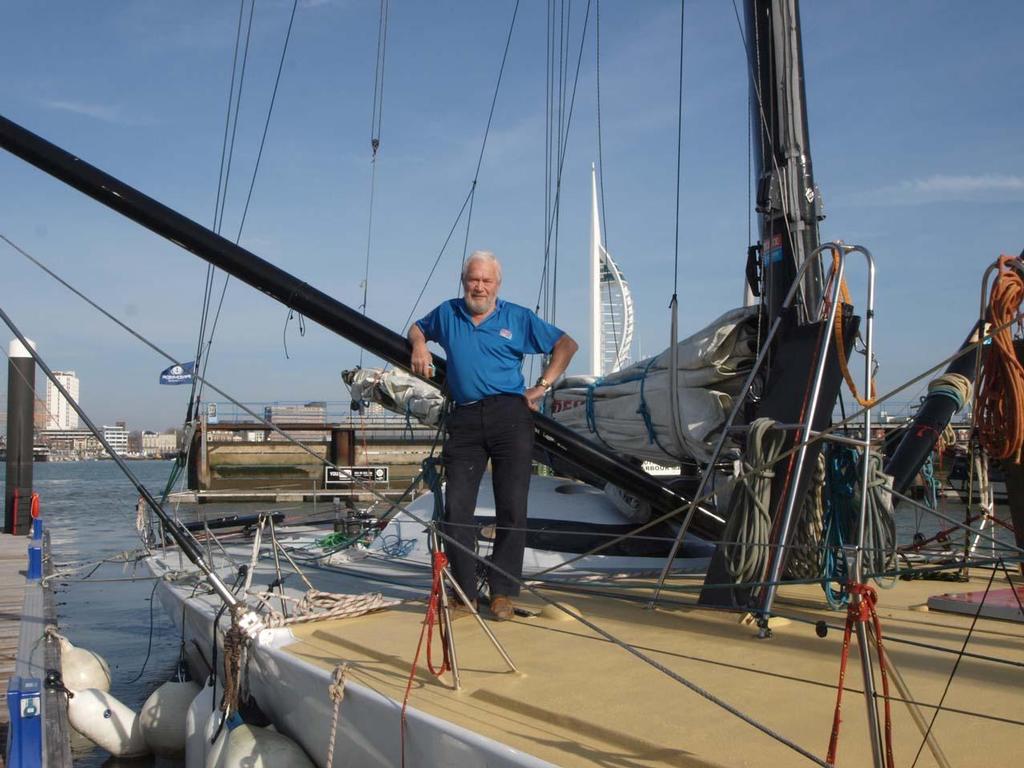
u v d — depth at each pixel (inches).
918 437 159.5
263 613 151.5
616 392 214.7
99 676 195.8
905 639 119.7
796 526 149.3
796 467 136.1
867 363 135.0
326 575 204.4
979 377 111.8
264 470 856.9
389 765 100.1
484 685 104.9
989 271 114.9
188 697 170.2
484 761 85.0
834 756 71.2
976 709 90.8
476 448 154.3
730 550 137.3
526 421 155.0
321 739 114.8
